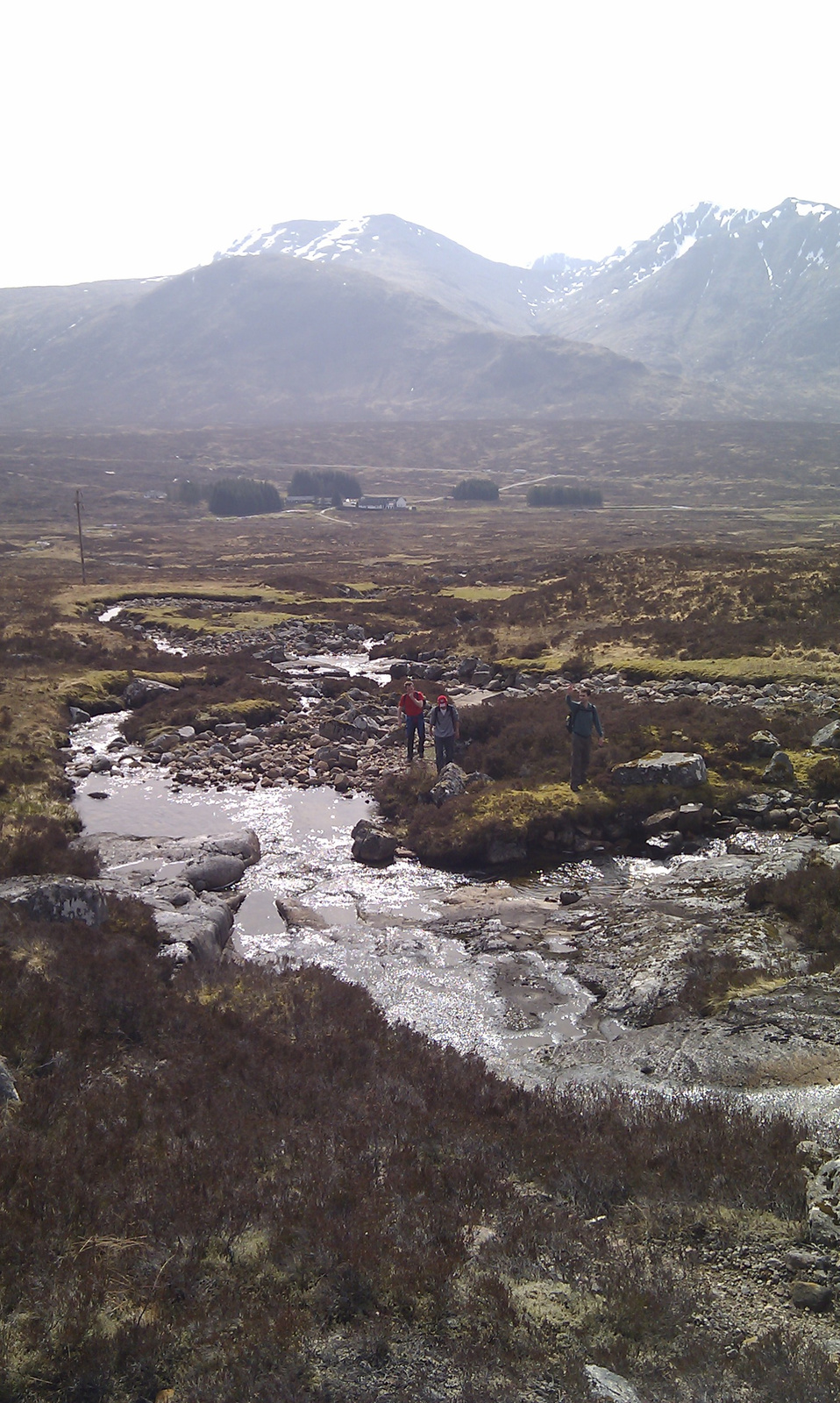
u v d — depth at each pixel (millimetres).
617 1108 9133
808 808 19656
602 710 25750
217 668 37656
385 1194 7230
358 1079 9703
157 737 28516
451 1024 12375
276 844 20172
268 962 14078
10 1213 6590
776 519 178500
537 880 17969
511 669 34250
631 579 46719
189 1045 9930
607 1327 5879
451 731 23406
